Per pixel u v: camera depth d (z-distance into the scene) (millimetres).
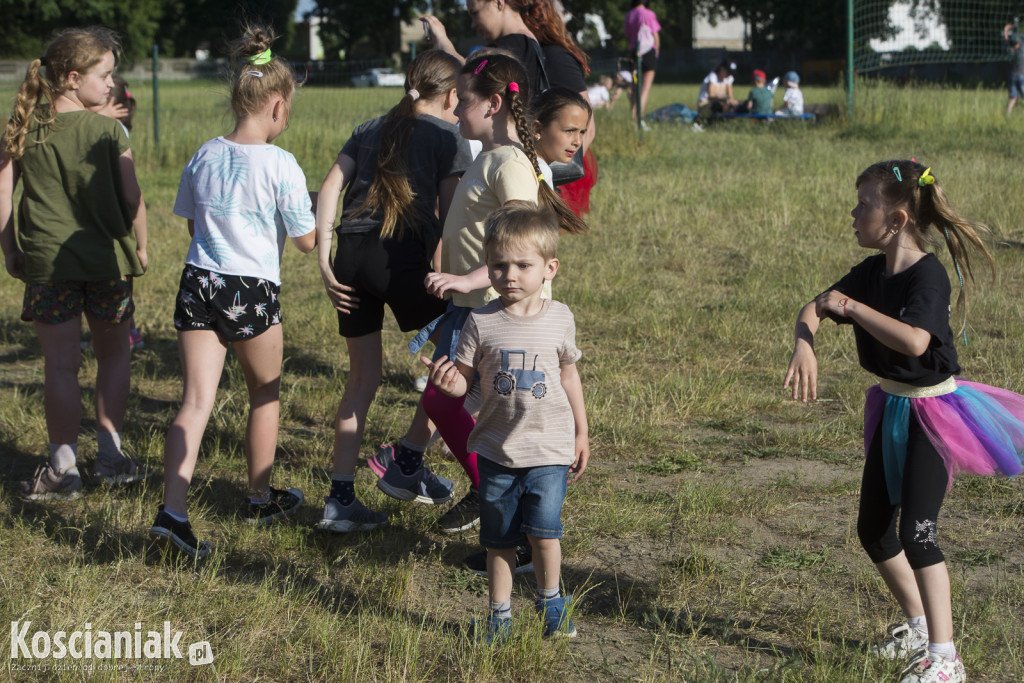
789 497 4465
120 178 4406
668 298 7758
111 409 4586
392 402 5723
